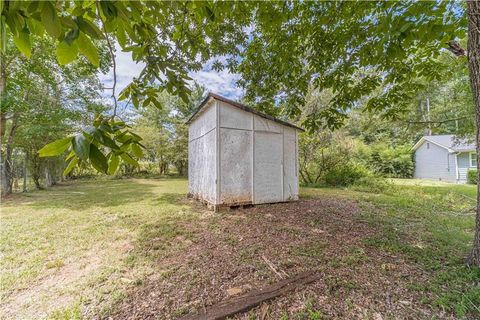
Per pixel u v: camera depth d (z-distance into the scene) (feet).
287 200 19.53
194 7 4.06
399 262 8.06
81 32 2.03
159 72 3.97
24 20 1.84
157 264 8.19
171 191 28.60
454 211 16.20
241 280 7.03
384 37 6.01
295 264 8.01
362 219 13.94
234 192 17.04
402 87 11.00
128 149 2.68
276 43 10.49
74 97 27.12
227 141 16.85
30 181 36.11
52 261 8.50
